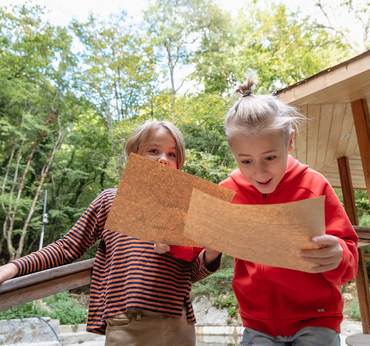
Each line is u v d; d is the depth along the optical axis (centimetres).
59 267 136
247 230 80
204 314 997
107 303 122
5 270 119
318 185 121
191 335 126
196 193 79
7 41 1361
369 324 403
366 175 337
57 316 766
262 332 128
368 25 1237
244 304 135
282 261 83
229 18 1412
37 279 128
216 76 1440
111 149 1738
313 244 79
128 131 1119
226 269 1084
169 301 122
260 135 99
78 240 140
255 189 130
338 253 81
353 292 959
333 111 374
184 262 135
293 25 1305
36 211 1680
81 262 145
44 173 1609
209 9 1368
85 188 1872
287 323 122
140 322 117
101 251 142
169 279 125
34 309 730
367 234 253
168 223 101
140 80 1141
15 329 628
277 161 103
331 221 114
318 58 1305
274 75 1323
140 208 97
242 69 1347
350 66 290
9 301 124
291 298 122
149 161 97
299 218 76
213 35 1407
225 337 814
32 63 1422
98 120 1647
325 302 120
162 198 99
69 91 1526
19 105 1551
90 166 1819
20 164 1638
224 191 103
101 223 144
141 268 123
